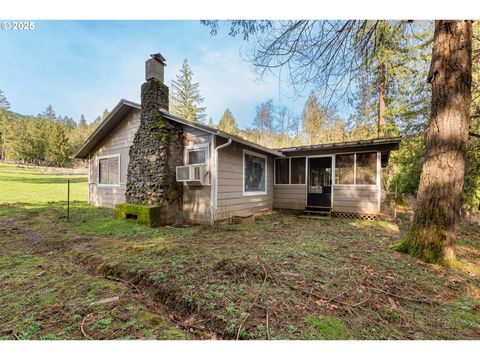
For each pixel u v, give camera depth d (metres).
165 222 6.25
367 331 1.81
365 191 7.55
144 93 6.94
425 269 3.05
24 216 6.99
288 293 2.31
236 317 1.93
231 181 6.99
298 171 8.91
